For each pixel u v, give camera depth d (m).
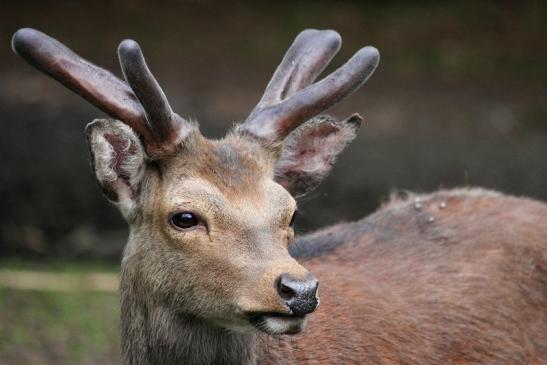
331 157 9.27
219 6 36.78
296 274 7.52
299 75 9.20
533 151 26.47
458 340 9.86
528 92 31.41
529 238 10.52
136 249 8.49
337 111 29.28
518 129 28.45
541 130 28.44
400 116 29.03
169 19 35.78
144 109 8.27
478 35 35.12
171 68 32.28
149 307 8.45
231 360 8.61
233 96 30.34
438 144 26.77
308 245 10.31
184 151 8.33
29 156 24.28
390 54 33.72
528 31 35.44
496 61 33.53
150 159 8.37
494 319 10.02
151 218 8.34
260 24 35.78
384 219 10.79
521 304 10.22
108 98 8.41
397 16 36.22
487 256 10.30
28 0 36.28
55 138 25.77
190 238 8.02
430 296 9.96
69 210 21.17
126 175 8.53
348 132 9.22
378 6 36.84
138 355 8.63
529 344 10.16
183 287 8.12
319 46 9.36
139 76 8.16
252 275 7.73
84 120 27.31
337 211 21.39
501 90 31.48
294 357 9.22
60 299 15.83
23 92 29.36
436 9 36.66
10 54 32.53
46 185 22.48
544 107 30.25
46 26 34.75
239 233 7.93
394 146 26.33
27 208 21.09
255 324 7.81
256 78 31.92
